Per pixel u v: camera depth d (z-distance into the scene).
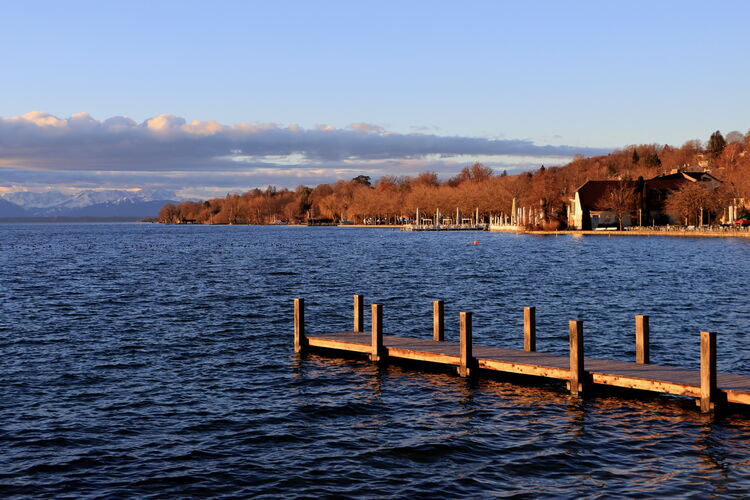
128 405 23.84
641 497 16.70
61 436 20.72
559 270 75.38
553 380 26.83
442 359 27.80
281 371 28.58
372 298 52.47
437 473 18.22
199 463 18.84
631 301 49.25
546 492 17.05
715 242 126.75
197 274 74.69
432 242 153.25
